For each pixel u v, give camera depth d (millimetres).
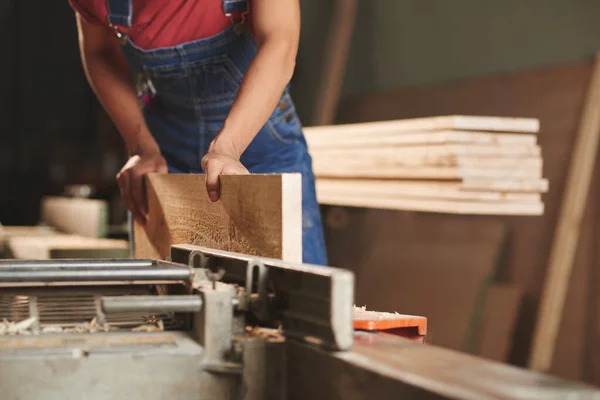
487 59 5316
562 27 4789
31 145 8367
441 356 1079
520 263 4746
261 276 1260
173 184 2102
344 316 1092
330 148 4098
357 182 3918
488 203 3152
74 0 2355
